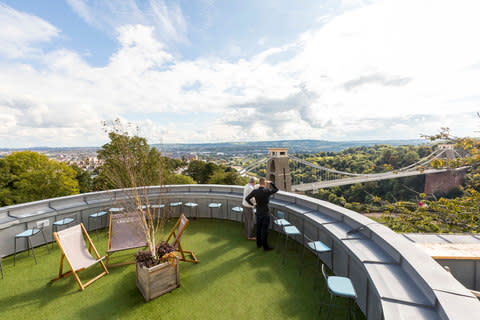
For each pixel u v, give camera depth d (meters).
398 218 5.65
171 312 2.34
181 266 3.28
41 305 2.48
